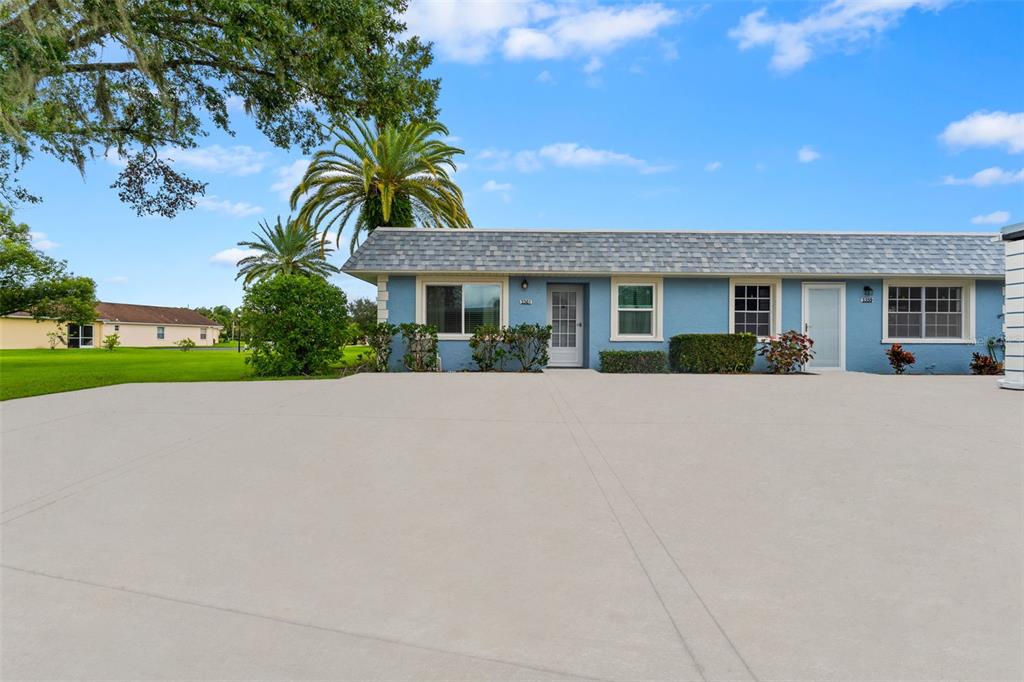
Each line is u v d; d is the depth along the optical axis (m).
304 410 7.93
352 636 2.48
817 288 15.12
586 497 4.32
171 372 16.09
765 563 3.17
